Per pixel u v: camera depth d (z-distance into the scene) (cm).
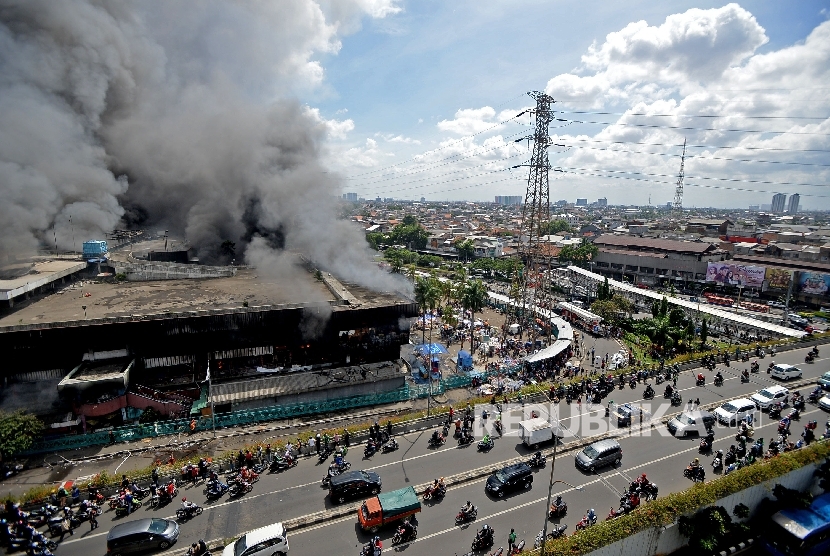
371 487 3369
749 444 4100
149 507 3256
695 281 12081
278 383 5009
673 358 6350
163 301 5619
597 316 8219
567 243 16775
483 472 3672
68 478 3638
